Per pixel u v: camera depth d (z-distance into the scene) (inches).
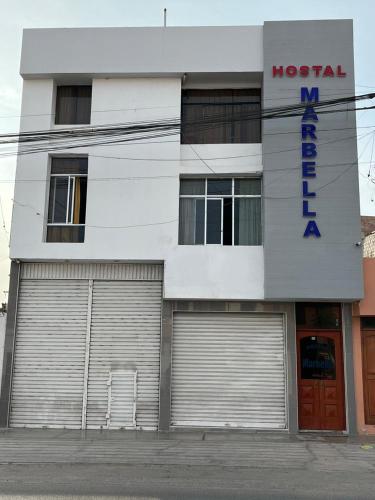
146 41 631.2
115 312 612.4
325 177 587.8
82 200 629.0
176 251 599.5
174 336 601.6
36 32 640.4
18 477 355.3
